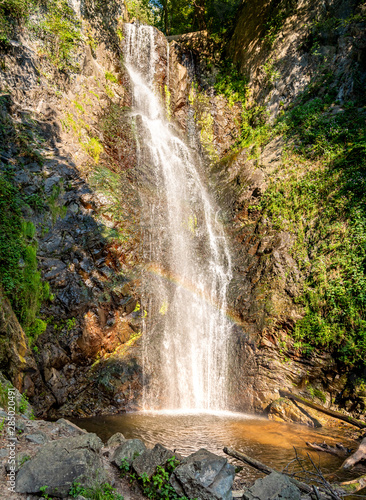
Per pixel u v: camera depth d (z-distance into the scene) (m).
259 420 9.05
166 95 19.05
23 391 7.69
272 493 4.14
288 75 16.94
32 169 11.03
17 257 9.11
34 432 4.64
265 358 10.34
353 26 15.34
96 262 10.91
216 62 20.81
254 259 12.56
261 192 14.05
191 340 11.83
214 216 15.13
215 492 3.91
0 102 11.20
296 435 7.70
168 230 13.74
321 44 16.30
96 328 10.09
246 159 16.23
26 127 11.59
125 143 14.98
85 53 14.84
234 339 11.14
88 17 15.91
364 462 6.12
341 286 10.05
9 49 12.12
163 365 10.68
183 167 17.02
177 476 4.07
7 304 7.61
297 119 15.20
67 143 12.51
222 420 8.93
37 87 12.58
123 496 4.02
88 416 9.00
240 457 5.43
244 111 18.45
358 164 11.80
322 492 4.87
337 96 14.69
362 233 10.43
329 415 8.66
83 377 9.65
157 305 11.74
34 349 8.77
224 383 10.72
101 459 4.46
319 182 12.43
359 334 9.21
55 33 13.80
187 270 13.55
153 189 14.67
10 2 12.52
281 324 10.54
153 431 7.75
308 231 11.77
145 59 18.67
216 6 22.78
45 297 9.50
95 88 15.13
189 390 10.93
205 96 19.73
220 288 12.58
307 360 9.82
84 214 11.39
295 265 11.38
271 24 18.64
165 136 17.39
